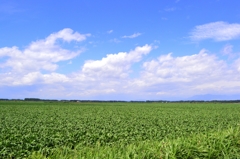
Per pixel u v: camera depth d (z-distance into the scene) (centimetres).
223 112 4872
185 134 1967
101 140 1694
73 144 1591
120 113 4441
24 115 3831
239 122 2912
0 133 1877
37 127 2244
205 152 1067
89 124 2511
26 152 1330
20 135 1745
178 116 3747
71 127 2211
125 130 2058
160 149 1035
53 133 1880
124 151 1011
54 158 1058
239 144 1185
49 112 4569
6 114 4009
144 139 1761
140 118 3353
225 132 1312
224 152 1100
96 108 6256
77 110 5306
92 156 975
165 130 2122
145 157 961
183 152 1028
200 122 2848
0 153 1283
